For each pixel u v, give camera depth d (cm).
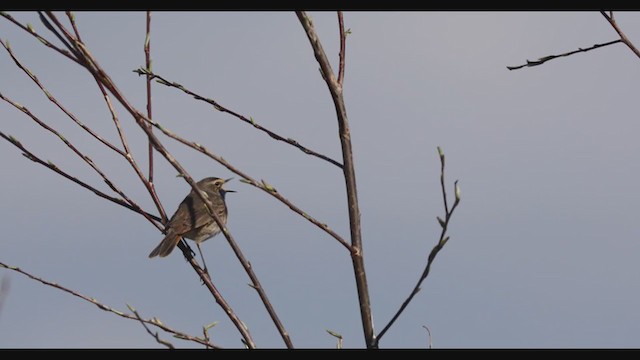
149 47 888
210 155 705
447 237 648
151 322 745
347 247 758
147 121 680
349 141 787
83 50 640
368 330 737
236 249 757
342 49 791
